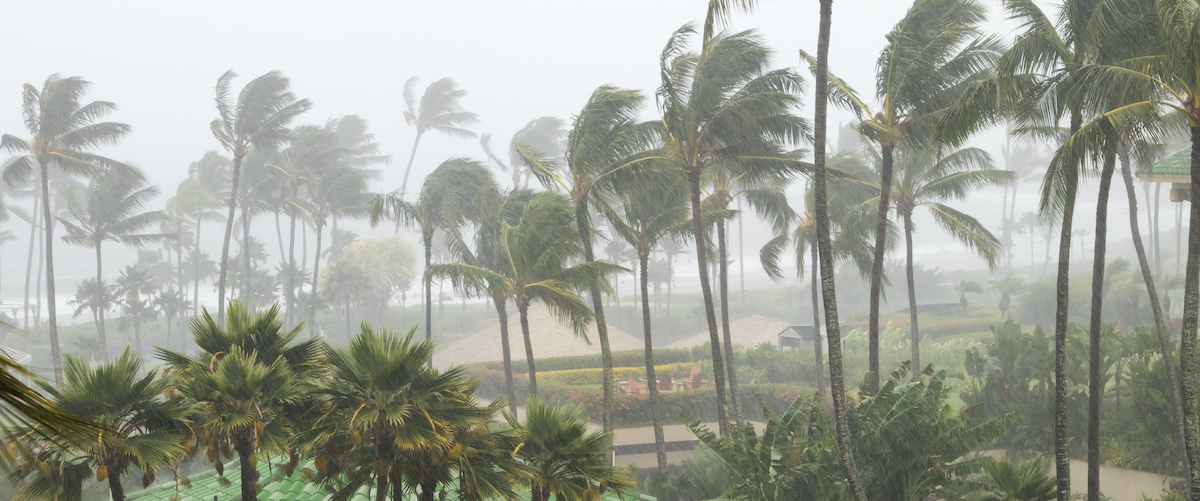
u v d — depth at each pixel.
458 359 46.81
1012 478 12.73
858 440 13.12
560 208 21.86
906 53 18.17
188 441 7.77
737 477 14.81
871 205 27.61
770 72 19.61
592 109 20.95
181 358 8.35
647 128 21.30
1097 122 10.69
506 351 25.56
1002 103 12.87
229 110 52.75
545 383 31.91
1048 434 19.83
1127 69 10.23
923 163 25.36
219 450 8.09
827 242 12.50
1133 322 36.41
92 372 7.35
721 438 13.72
